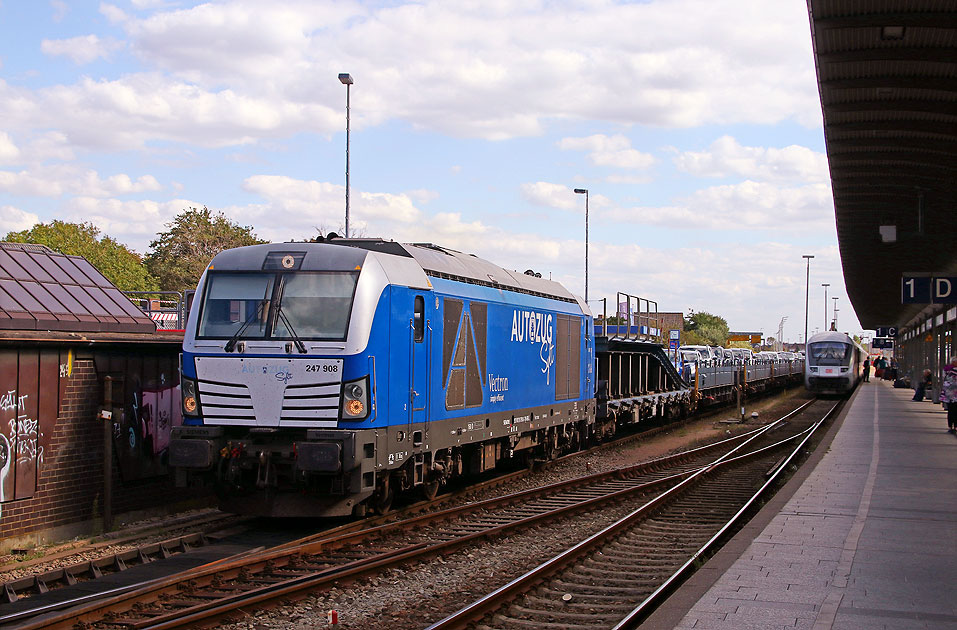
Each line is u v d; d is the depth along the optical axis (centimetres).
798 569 882
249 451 1129
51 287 1240
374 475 1158
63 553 1021
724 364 4141
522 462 1906
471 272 1541
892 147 2075
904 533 1070
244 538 1145
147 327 1338
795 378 6856
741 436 2697
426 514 1262
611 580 964
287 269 1190
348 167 2678
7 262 1223
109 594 847
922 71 1582
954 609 739
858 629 684
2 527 1041
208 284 1209
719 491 1642
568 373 2031
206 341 1177
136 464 1252
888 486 1466
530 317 1775
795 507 1259
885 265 4081
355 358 1135
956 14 1332
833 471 1662
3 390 1045
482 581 954
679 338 3750
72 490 1144
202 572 886
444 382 1374
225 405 1162
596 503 1456
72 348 1147
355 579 925
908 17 1342
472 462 1575
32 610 787
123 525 1216
